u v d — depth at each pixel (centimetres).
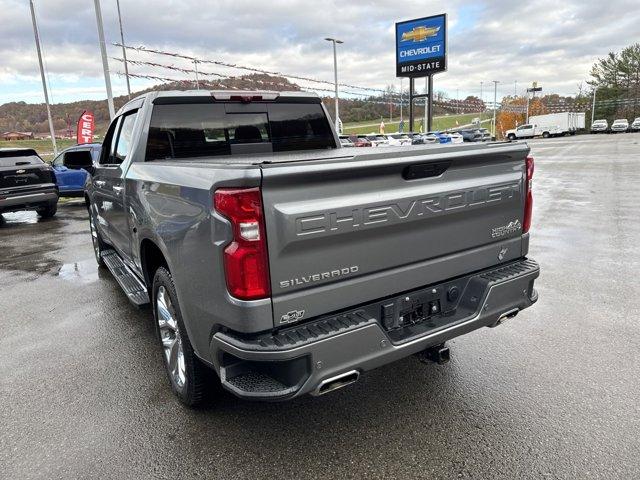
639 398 307
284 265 222
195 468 257
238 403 319
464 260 292
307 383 224
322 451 268
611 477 240
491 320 294
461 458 258
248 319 219
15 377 365
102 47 1588
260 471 253
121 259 513
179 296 270
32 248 863
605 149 3158
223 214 219
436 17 2711
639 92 8088
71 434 290
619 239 752
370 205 239
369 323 238
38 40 2031
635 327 417
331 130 470
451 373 347
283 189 217
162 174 292
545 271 589
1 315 505
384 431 284
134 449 274
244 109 412
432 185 265
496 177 298
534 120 6469
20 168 1116
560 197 1222
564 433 275
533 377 338
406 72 2870
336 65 3072
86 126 2044
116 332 447
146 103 373
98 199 531
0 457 270
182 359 308
